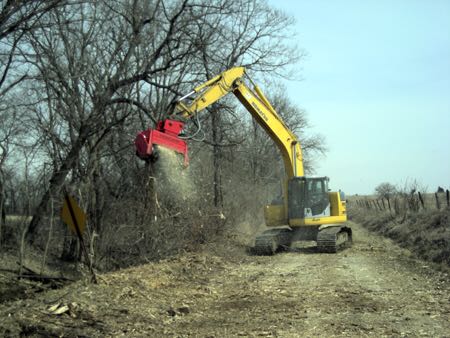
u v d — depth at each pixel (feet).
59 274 54.80
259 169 143.84
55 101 62.13
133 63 69.41
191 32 69.10
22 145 54.75
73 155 59.98
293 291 39.86
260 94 67.97
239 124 107.76
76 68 61.93
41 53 59.26
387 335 25.70
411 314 30.66
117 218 62.39
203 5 66.39
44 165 58.34
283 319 30.12
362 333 26.17
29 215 54.60
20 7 44.62
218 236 70.18
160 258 59.82
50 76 60.18
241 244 74.18
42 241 60.90
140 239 58.65
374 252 69.46
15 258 55.11
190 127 76.28
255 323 29.40
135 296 35.91
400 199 114.21
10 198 58.29
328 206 71.15
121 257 60.85
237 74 63.36
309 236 71.87
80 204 57.47
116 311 31.50
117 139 71.41
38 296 35.99
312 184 71.15
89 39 62.75
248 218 95.30
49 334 25.93
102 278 40.16
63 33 60.29
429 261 58.65
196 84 78.43
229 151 96.37
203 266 53.26
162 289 40.01
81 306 31.45
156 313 31.86
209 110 78.89
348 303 34.42
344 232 75.87
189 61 76.07
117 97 67.51
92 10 61.82
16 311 29.32
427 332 26.16
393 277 46.50
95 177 65.16
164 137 47.75
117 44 64.39
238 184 95.04
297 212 70.95
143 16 63.57
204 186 70.90
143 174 60.34
